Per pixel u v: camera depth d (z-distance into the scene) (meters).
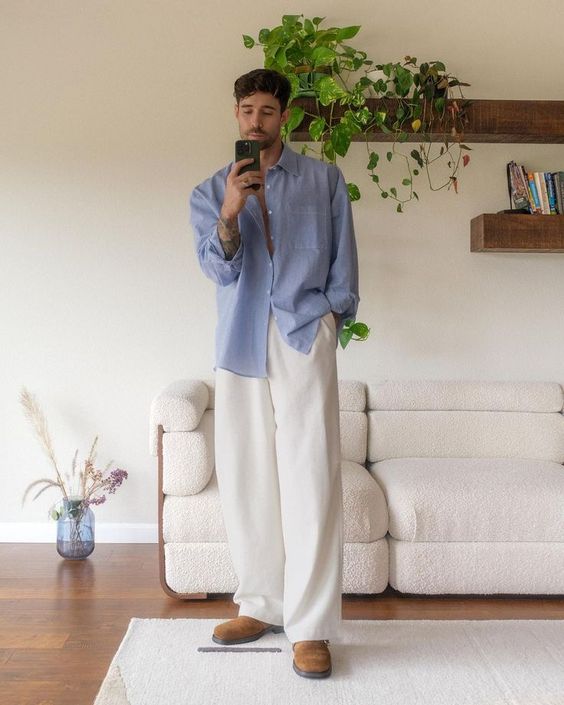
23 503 3.59
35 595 2.88
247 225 2.30
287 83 2.29
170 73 3.57
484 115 3.42
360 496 2.76
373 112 3.41
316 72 3.40
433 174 3.61
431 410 3.42
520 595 2.89
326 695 2.08
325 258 2.33
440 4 3.60
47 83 3.56
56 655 2.35
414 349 3.63
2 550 3.46
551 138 3.51
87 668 2.26
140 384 3.62
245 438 2.34
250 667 2.24
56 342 3.60
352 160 3.60
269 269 2.28
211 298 3.61
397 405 3.41
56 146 3.58
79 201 3.59
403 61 3.60
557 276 3.65
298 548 2.24
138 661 2.27
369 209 3.61
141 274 3.61
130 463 3.62
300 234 2.30
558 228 3.40
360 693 2.10
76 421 3.61
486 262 3.63
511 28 3.62
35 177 3.58
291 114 3.33
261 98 2.24
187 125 3.58
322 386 2.26
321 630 2.20
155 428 2.83
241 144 2.16
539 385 3.47
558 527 2.78
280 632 2.46
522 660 2.31
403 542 2.79
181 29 3.57
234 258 2.24
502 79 3.62
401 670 2.24
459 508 2.77
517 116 3.42
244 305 2.29
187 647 2.37
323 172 2.37
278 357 2.26
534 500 2.79
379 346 3.63
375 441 3.36
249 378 2.32
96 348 3.61
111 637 2.49
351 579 2.76
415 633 2.50
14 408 3.61
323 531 2.22
